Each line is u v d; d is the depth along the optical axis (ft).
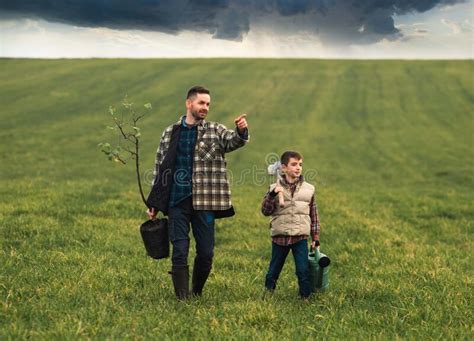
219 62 198.59
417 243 44.65
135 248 37.81
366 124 136.26
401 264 35.47
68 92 158.20
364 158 108.88
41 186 66.03
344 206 60.54
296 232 25.27
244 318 21.83
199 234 24.17
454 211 59.77
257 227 49.03
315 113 144.77
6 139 113.39
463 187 85.30
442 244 45.39
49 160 98.02
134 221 47.85
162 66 190.90
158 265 32.96
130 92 159.53
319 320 22.09
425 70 186.19
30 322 20.20
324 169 99.35
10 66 188.44
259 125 134.10
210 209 23.82
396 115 143.64
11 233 39.78
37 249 35.83
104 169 93.25
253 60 202.28
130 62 197.57
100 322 20.34
